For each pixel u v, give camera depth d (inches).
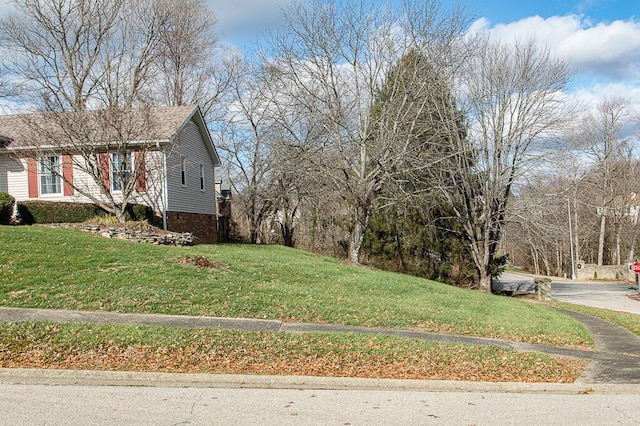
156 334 347.9
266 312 442.9
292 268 679.1
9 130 922.1
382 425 227.6
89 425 213.5
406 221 1057.5
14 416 221.5
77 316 382.6
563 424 236.4
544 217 1049.5
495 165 1011.9
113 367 297.9
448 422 234.8
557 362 371.9
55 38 1116.5
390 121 956.6
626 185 2005.4
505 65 998.4
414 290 677.3
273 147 1175.6
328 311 468.8
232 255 723.4
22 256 515.8
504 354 380.5
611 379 331.0
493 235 1077.8
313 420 230.8
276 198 1261.1
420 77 947.3
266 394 269.9
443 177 1006.4
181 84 1515.7
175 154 901.2
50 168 781.3
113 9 1179.9
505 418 243.8
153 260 571.2
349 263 930.7
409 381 302.7
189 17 1504.7
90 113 812.0
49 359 303.3
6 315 371.6
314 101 971.3
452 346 388.5
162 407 241.0
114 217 781.9
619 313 782.5
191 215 984.3
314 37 948.0
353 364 329.4
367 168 996.6
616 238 2159.2
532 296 1110.4
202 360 317.7
